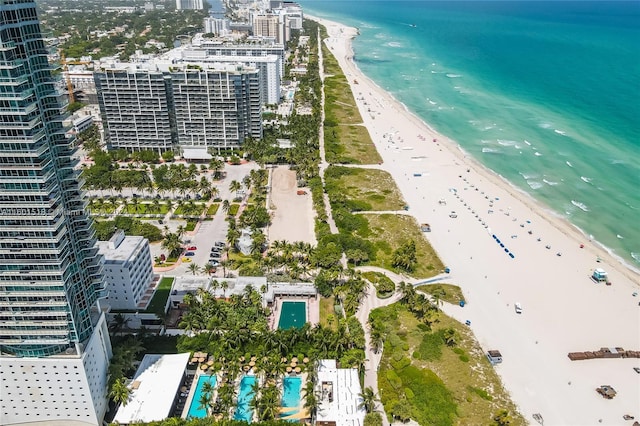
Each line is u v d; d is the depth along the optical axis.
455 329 158.88
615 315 168.62
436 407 129.12
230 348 140.50
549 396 135.50
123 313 155.38
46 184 104.19
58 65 109.25
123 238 164.88
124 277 151.38
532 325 162.62
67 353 116.94
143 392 127.69
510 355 149.62
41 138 103.12
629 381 141.62
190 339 145.75
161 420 119.50
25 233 105.25
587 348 153.38
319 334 143.75
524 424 126.06
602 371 145.00
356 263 192.75
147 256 166.88
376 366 143.88
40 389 118.88
